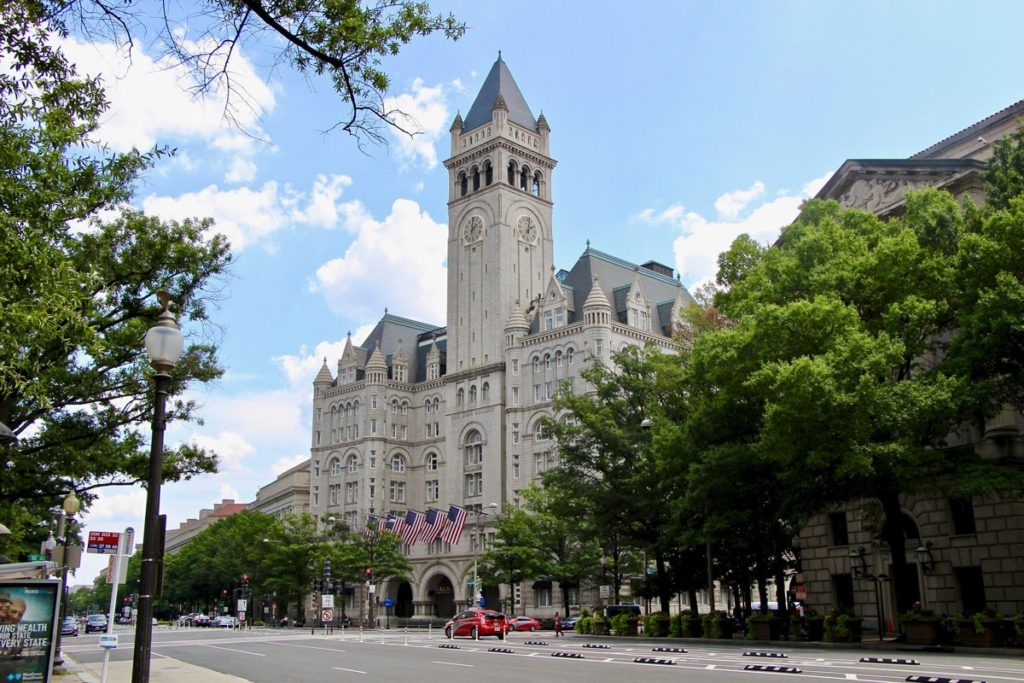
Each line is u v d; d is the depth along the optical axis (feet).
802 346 124.77
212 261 104.68
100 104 59.93
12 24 48.19
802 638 149.38
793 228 154.20
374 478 434.30
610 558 260.62
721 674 76.74
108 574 68.18
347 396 459.73
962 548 143.74
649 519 189.47
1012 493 128.36
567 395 211.00
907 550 158.81
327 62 47.67
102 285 92.73
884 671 77.82
